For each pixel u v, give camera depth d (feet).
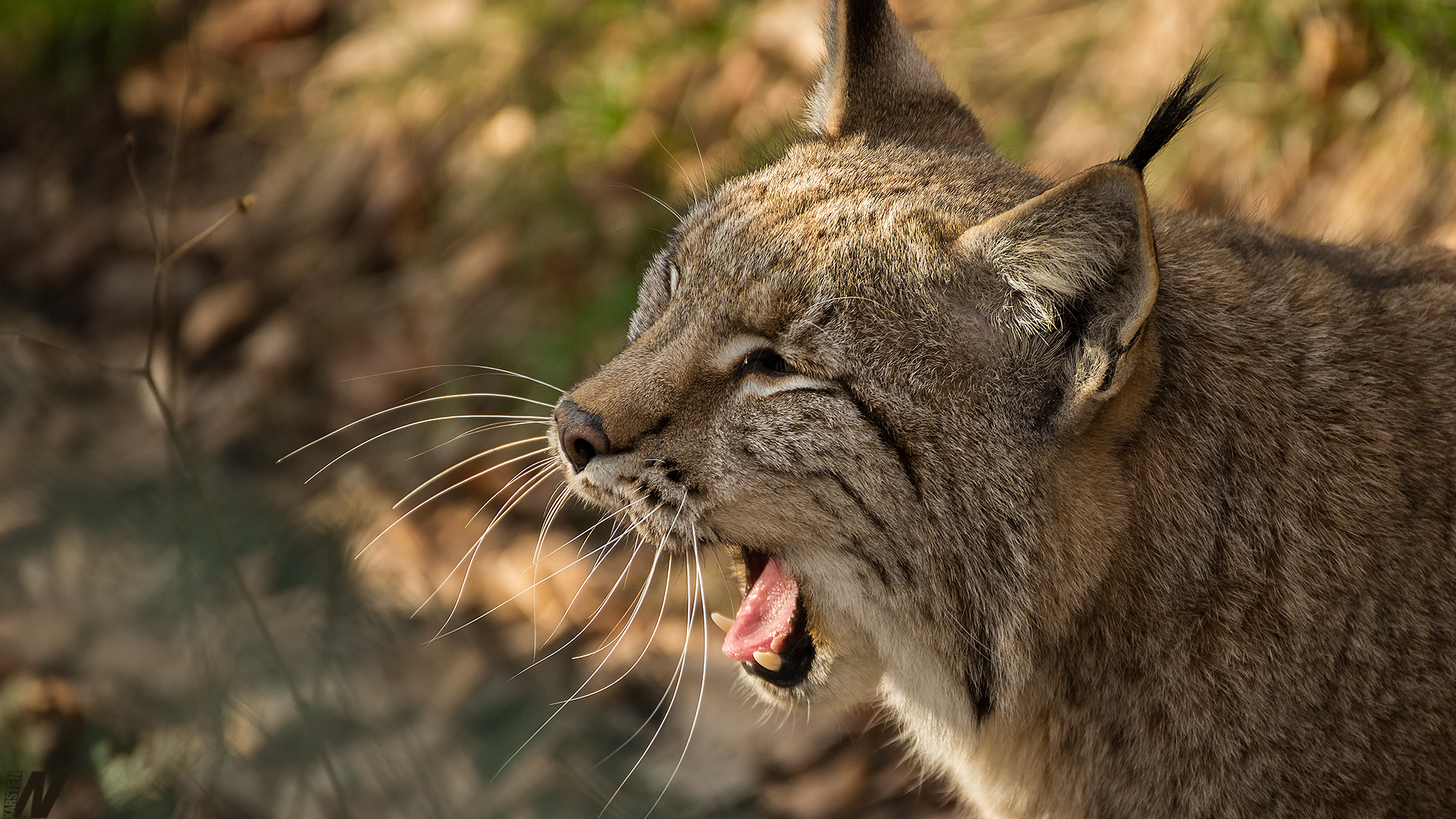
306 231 49.08
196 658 22.29
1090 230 18.44
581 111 47.01
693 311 21.34
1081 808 21.61
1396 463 19.81
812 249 20.57
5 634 24.20
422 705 27.25
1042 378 19.66
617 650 34.30
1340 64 37.22
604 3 49.65
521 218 45.80
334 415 43.57
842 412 20.16
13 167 54.85
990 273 19.69
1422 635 19.26
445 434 41.68
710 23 47.85
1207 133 37.83
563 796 28.19
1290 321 20.72
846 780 30.91
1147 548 20.15
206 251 49.52
